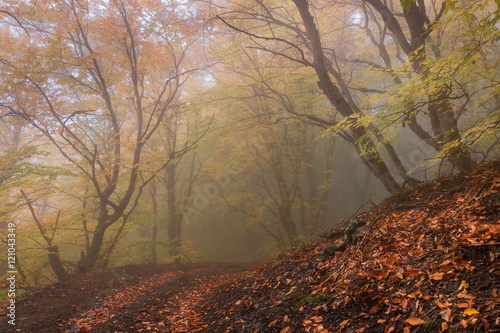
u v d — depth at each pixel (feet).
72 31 37.70
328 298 10.35
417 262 9.32
